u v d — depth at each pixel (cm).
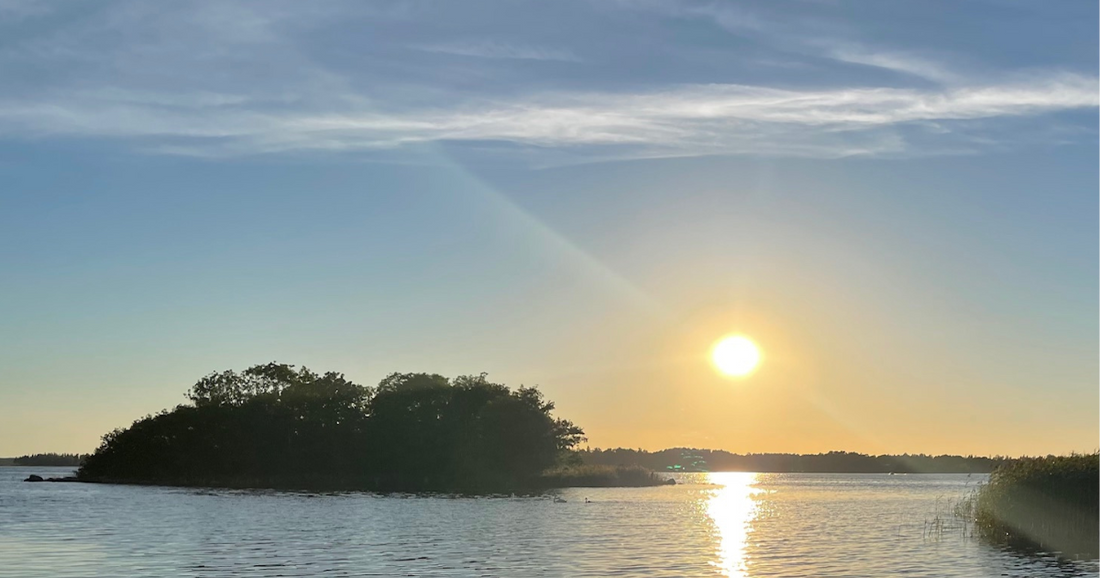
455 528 8500
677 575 5566
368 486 18875
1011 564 6034
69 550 6606
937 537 7700
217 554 6419
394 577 5428
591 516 10188
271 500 13238
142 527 8412
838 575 5588
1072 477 7162
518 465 19675
